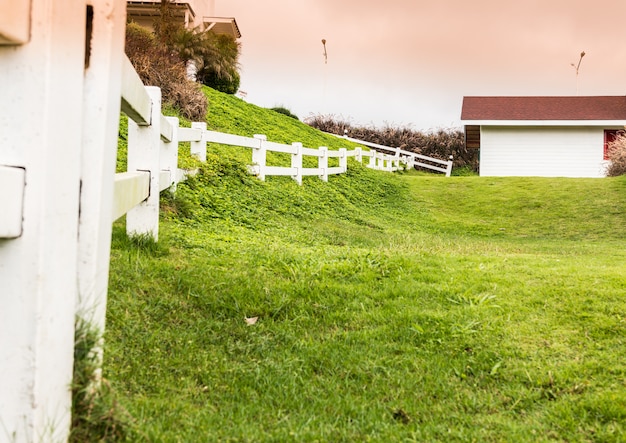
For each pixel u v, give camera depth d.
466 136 30.73
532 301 4.21
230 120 17.56
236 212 8.40
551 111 27.94
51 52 1.45
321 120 35.72
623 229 12.88
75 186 1.64
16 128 1.43
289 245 6.81
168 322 3.18
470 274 5.17
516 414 2.48
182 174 8.06
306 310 3.78
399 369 2.93
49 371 1.51
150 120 4.39
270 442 2.08
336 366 2.89
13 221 1.39
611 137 27.14
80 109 1.65
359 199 14.62
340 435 2.18
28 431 1.45
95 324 1.77
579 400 2.57
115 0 1.79
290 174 12.48
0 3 1.33
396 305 4.04
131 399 2.21
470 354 3.16
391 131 35.50
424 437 2.21
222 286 3.93
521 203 15.88
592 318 3.76
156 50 15.16
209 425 2.13
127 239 4.64
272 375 2.70
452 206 16.11
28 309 1.44
